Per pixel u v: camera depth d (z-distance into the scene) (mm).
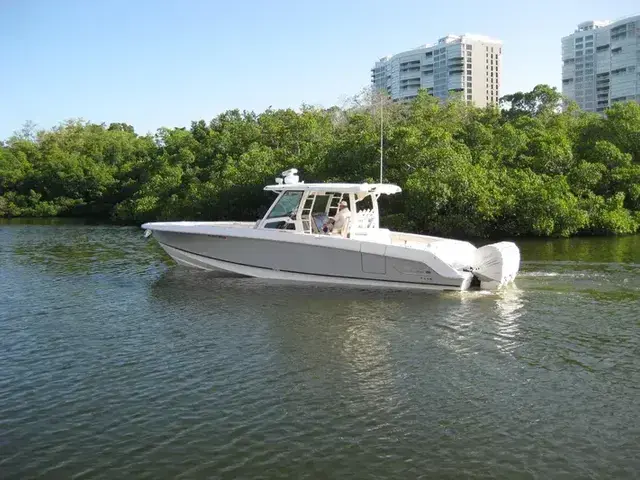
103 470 6750
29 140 82062
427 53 124000
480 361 9898
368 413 8016
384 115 47562
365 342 10953
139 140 72625
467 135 37594
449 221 31156
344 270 15539
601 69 119250
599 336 11117
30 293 15891
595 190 34875
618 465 6715
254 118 60375
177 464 6844
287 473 6633
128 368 9805
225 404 8352
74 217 57312
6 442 7406
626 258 21062
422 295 14469
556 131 39375
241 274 17047
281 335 11453
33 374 9625
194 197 43281
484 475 6551
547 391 8664
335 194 16500
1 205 58688
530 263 19328
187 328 12062
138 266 20516
